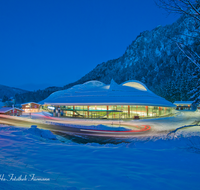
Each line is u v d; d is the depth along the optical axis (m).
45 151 7.41
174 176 4.57
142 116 49.94
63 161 5.63
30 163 5.05
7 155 5.93
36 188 2.64
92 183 3.54
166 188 3.54
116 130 28.33
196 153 7.98
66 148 8.31
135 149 8.53
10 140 9.91
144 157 6.91
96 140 21.55
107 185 3.44
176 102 95.06
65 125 33.00
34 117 54.69
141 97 53.88
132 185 3.55
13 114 59.94
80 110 52.47
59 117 52.16
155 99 54.94
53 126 31.67
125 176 4.14
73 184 3.32
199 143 10.30
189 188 3.64
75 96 59.53
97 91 61.38
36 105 96.56
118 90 59.75
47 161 5.51
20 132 15.21
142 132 26.45
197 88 9.30
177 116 54.91
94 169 4.70
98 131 27.59
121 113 48.72
